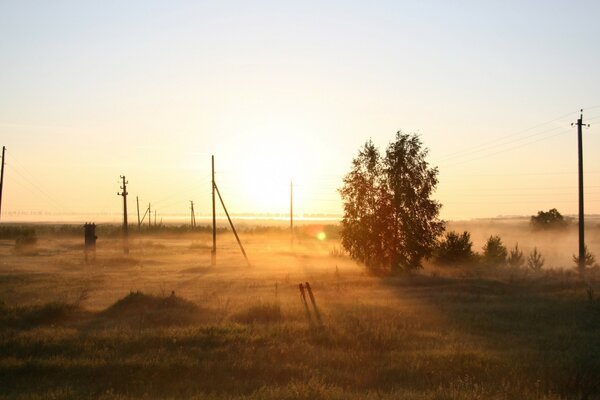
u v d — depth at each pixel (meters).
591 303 22.94
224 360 13.53
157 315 20.44
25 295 27.19
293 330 16.97
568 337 16.30
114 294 28.25
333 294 27.19
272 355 13.94
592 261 41.12
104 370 12.73
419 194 43.12
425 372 12.31
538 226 88.25
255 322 18.83
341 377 12.00
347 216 44.47
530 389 10.88
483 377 11.92
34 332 17.20
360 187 43.84
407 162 43.41
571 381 11.26
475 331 17.47
